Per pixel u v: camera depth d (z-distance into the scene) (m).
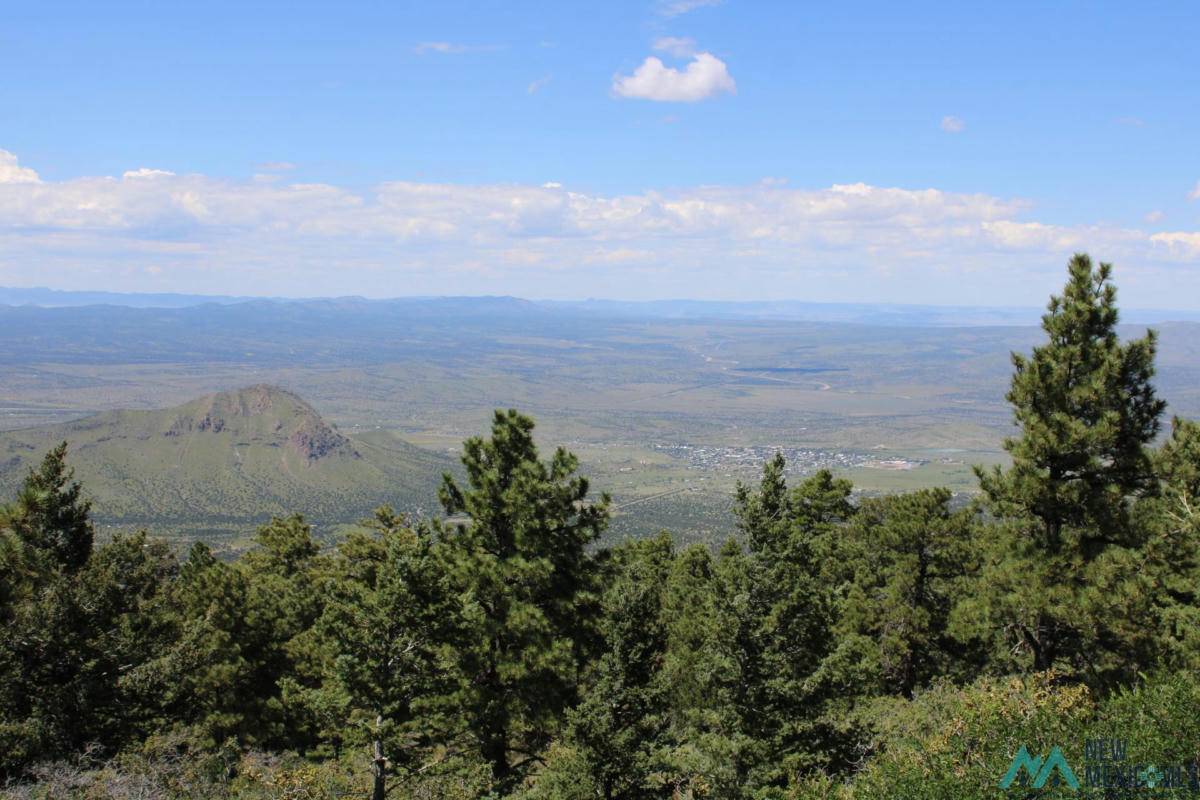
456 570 27.25
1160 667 21.77
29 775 23.80
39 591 25.19
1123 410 25.44
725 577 23.77
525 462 28.12
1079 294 26.36
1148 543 24.52
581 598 27.88
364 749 25.88
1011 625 27.70
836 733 23.53
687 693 26.03
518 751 29.80
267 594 38.75
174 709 31.70
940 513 36.09
